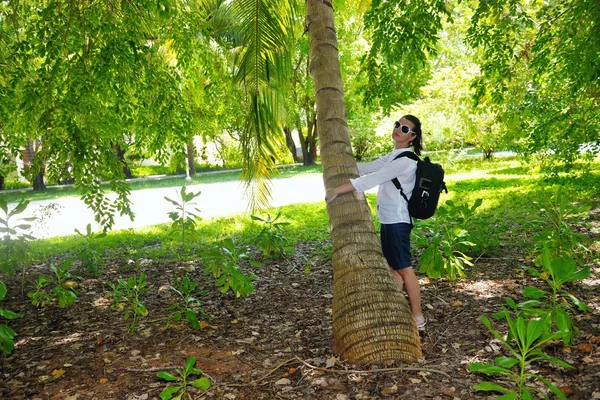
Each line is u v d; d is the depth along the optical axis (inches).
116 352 156.3
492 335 151.9
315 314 185.0
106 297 220.2
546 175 500.1
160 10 229.9
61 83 248.8
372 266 140.3
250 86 201.5
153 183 917.8
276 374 135.8
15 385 137.6
